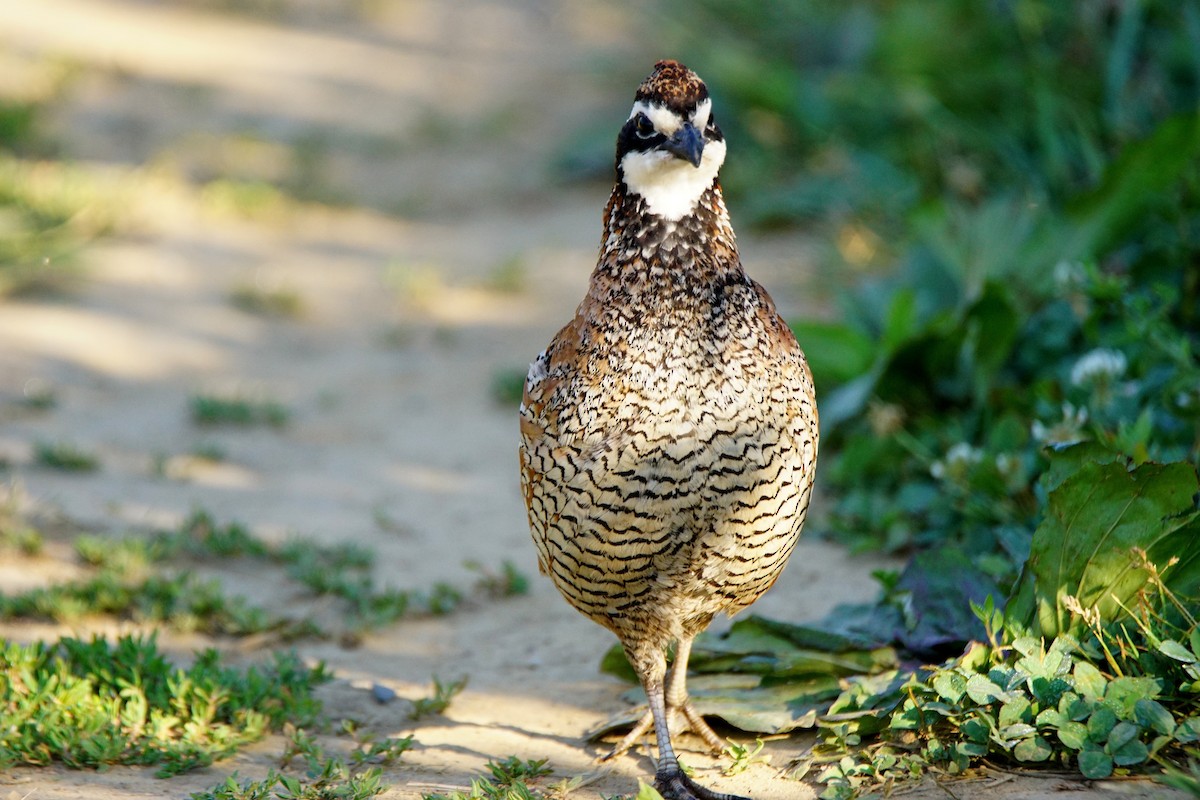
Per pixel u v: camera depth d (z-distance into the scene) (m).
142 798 6.71
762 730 7.25
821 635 7.86
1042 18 16.34
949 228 13.49
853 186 16.59
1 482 11.42
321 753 7.46
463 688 8.48
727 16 21.98
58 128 20.69
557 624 9.48
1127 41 14.55
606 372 6.45
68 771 7.10
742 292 6.64
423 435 12.98
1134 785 6.13
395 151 21.20
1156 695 6.39
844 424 11.51
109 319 15.30
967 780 6.39
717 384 6.38
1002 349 10.68
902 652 7.68
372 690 8.48
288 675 8.26
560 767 7.36
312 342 15.28
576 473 6.45
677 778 6.81
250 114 22.27
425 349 15.02
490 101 23.19
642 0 26.42
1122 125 14.27
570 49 25.64
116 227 17.69
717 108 18.83
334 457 12.52
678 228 6.50
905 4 18.09
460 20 27.84
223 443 12.72
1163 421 9.36
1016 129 15.73
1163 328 9.95
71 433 12.70
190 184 19.36
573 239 17.83
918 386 11.11
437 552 10.68
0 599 9.13
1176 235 11.68
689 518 6.42
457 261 17.33
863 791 6.47
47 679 7.65
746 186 17.55
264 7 27.77
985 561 8.02
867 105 17.50
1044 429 9.38
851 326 12.48
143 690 7.88
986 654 6.82
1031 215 12.65
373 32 27.06
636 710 7.73
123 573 9.80
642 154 6.52
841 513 10.45
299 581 10.05
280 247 17.80
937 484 10.42
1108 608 7.00
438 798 6.55
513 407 13.58
